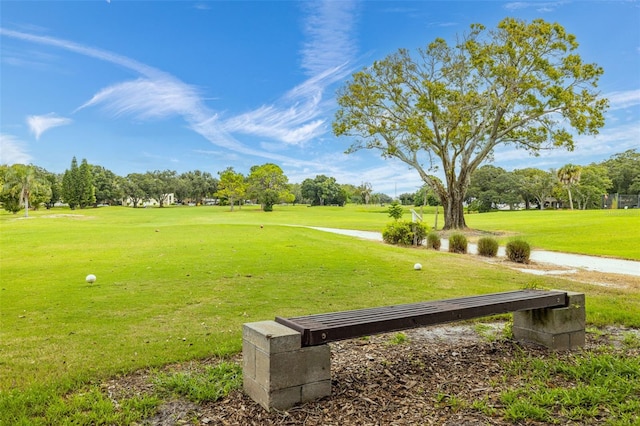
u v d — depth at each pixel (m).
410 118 24.67
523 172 75.94
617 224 22.78
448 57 25.02
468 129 25.45
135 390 3.09
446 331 4.80
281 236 17.00
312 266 9.71
